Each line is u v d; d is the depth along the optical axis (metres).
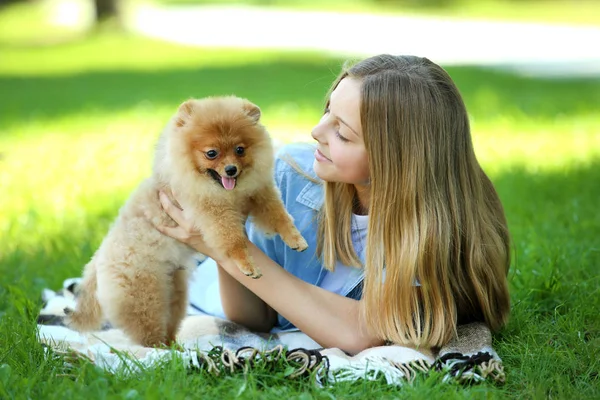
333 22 33.66
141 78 18.28
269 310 4.79
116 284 4.24
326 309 4.18
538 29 28.72
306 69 19.34
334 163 4.16
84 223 7.15
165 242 4.26
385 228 4.08
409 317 4.07
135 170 9.21
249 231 4.77
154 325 4.30
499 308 4.43
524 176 8.47
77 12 38.84
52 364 3.90
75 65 21.31
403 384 3.59
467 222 4.25
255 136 4.03
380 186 4.07
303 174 4.70
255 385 3.57
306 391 3.53
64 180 8.79
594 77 17.17
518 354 4.14
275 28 31.89
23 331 4.27
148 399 3.30
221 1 48.22
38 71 20.11
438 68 4.27
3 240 6.71
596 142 10.36
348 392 3.57
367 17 35.44
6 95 15.95
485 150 10.05
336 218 4.44
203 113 3.99
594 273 5.26
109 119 12.86
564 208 7.07
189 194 4.01
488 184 4.61
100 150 10.32
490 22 31.67
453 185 4.20
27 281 5.66
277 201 4.15
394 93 4.02
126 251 4.24
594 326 4.47
